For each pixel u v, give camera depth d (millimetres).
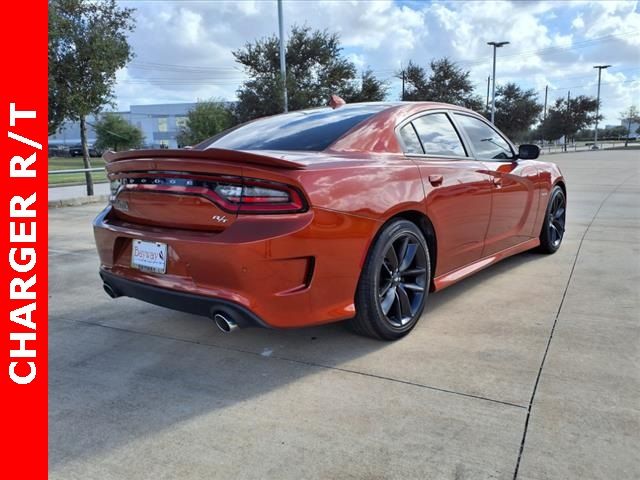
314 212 2406
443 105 3752
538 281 4113
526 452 1945
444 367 2643
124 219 2863
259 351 2926
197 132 36594
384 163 2914
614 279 4121
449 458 1927
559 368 2594
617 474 1815
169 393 2480
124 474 1899
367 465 1903
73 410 2340
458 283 4117
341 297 2656
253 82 23016
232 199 2395
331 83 25500
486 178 3686
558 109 66375
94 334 3252
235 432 2139
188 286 2496
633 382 2441
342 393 2420
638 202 8797
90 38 11547
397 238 2900
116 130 49531
